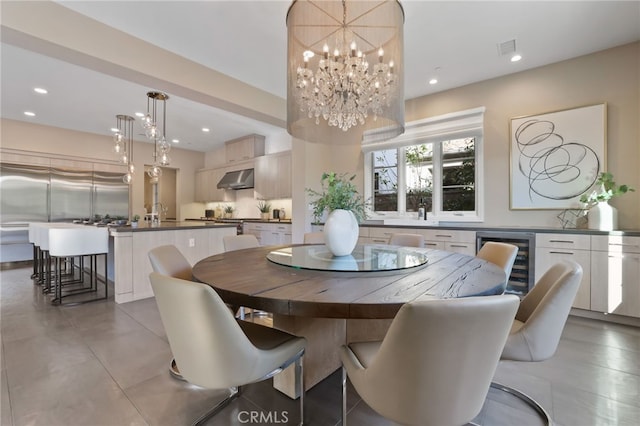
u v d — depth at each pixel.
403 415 0.89
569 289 1.23
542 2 2.30
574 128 3.13
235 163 6.97
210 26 2.60
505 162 3.55
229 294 1.16
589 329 2.53
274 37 2.77
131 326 2.63
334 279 1.33
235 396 1.65
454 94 3.94
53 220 5.75
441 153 4.12
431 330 0.78
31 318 2.83
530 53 3.05
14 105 4.54
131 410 1.52
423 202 4.29
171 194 8.67
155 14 2.44
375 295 1.09
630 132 2.87
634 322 2.60
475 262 1.75
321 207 2.03
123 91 3.99
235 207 7.55
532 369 1.91
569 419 1.45
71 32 2.37
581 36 2.76
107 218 5.55
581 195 3.08
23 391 1.67
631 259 2.55
